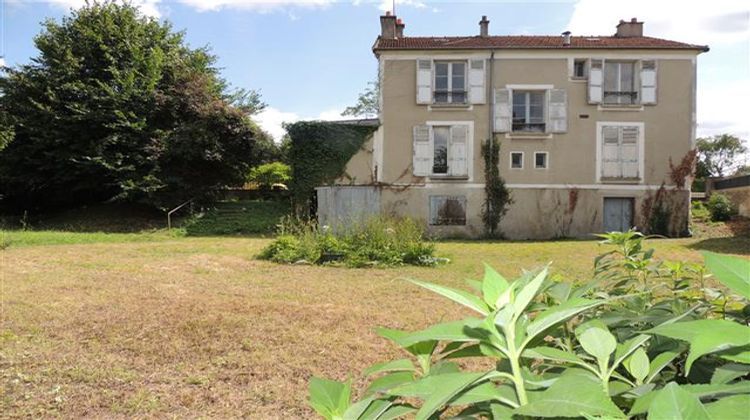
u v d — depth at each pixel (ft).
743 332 1.94
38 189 72.13
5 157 68.03
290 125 62.44
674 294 4.91
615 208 61.36
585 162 61.00
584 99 61.05
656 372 2.51
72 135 68.80
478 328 2.45
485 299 2.68
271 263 33.78
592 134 60.90
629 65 61.57
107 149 67.56
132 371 12.33
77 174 68.74
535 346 2.74
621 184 60.75
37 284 22.94
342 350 14.14
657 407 1.74
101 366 12.54
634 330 3.30
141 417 10.02
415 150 61.52
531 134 60.64
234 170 73.61
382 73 61.72
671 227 60.18
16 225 65.00
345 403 2.72
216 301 19.99
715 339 1.92
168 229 60.90
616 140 60.95
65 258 33.17
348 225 40.11
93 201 77.36
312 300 21.20
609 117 60.85
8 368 12.20
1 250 37.58
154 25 75.41
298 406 10.55
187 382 11.76
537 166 61.21
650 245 44.52
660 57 60.49
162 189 67.72
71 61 68.23
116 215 69.82
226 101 74.49
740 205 66.44
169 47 76.02
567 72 60.90
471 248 45.27
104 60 70.44
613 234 5.92
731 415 1.70
